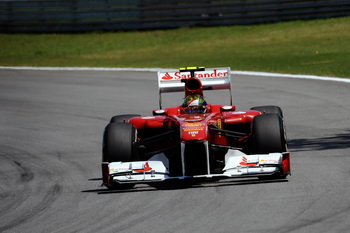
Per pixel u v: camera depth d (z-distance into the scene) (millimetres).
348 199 22734
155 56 104750
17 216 25188
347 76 66812
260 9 123812
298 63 81312
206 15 127125
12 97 70312
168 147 29969
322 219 20484
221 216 21828
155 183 28516
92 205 25625
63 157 39062
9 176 34719
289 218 20891
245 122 29234
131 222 22250
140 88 70875
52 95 70000
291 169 29359
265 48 100750
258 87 65250
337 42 98125
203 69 33219
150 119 30281
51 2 134500
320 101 53750
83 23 133750
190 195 25344
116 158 27375
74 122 53094
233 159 26422
